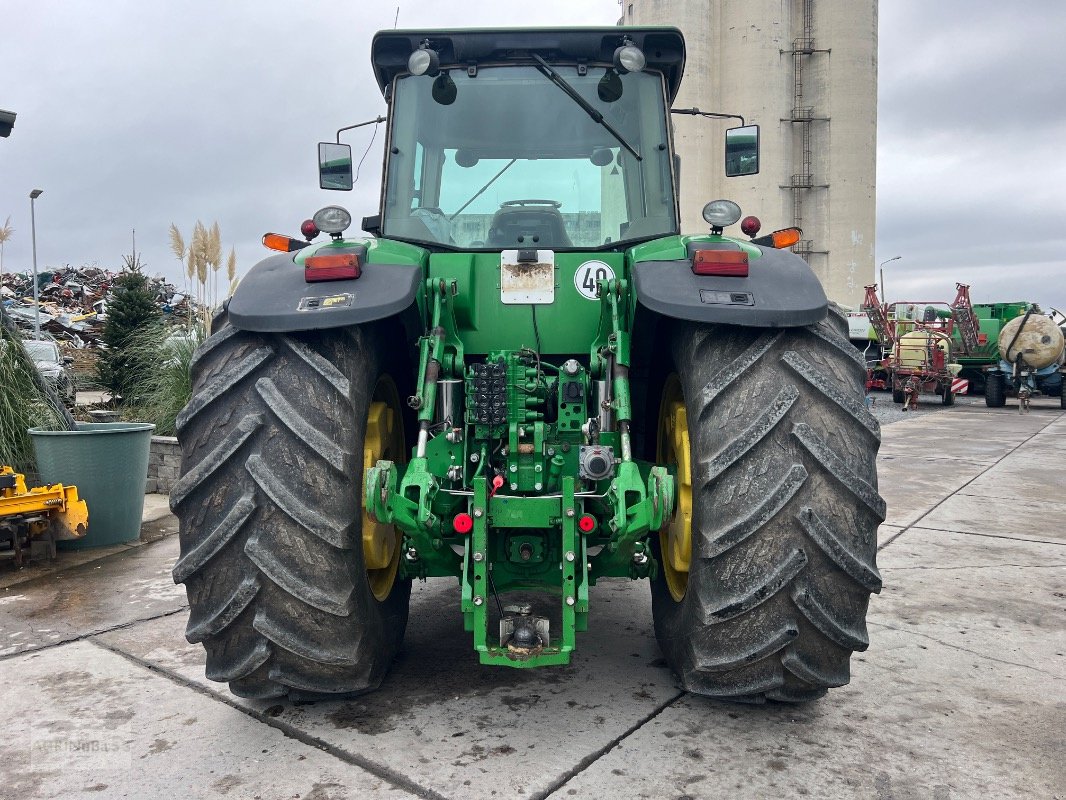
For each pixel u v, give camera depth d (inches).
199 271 366.0
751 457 90.3
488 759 95.1
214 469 91.4
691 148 1305.4
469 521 94.6
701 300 93.9
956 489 295.3
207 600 93.3
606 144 129.6
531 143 129.5
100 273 1267.2
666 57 130.8
